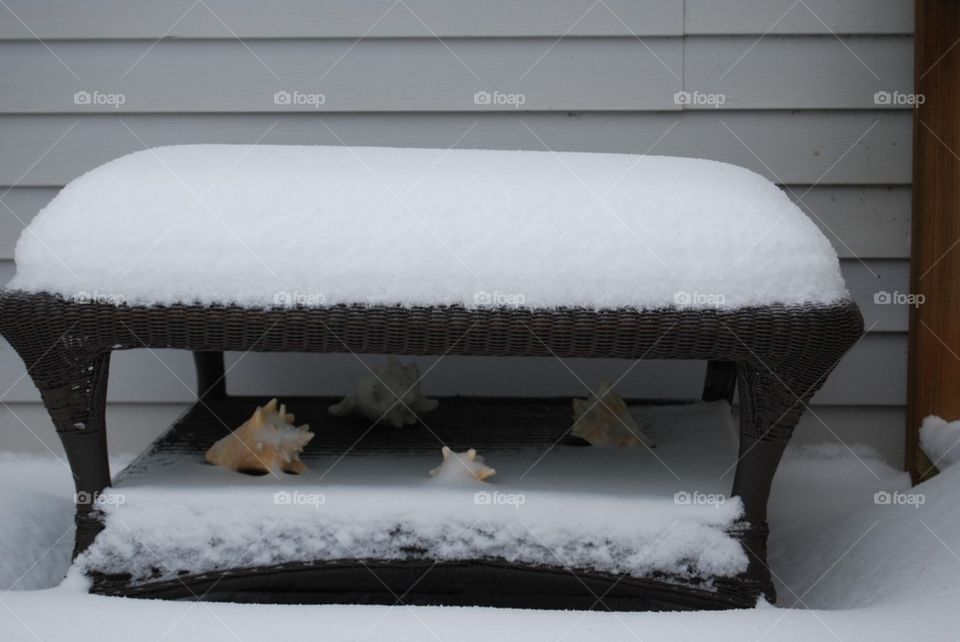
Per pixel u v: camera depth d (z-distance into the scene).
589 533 1.46
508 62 2.06
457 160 1.61
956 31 1.94
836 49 2.04
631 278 1.38
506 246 1.40
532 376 2.15
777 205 1.48
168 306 1.39
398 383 1.89
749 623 1.35
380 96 2.07
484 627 1.34
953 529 1.56
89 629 1.33
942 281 1.98
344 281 1.39
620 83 2.06
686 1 2.04
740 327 1.37
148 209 1.43
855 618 1.36
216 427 1.86
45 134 2.09
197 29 2.06
